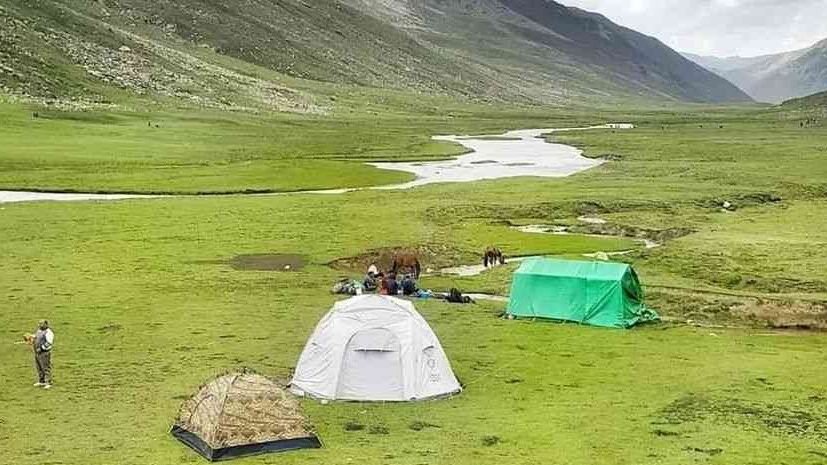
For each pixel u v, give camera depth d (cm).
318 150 17450
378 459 3033
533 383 4022
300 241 8019
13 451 3061
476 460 3019
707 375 4159
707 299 5903
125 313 5331
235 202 10419
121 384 3894
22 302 5566
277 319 5219
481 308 5703
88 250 7506
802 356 4578
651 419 3475
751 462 2995
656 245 8394
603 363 4394
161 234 8312
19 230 8294
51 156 13612
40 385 3831
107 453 3059
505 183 12669
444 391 3809
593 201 10644
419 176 13862
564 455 3064
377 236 8281
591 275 5391
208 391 3231
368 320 3853
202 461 3008
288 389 3819
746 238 8331
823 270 6844
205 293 5953
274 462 3006
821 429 3359
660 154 18575
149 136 17425
